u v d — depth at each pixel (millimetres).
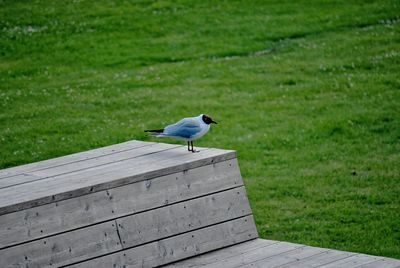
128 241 9227
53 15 34062
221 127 20516
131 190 9344
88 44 30359
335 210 14617
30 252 8516
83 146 19359
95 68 27609
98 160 10500
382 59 25516
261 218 14461
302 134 19578
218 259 9633
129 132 20250
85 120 21516
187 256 9703
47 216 8680
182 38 30609
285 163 17703
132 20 33000
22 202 8508
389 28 29438
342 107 21438
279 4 34406
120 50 29531
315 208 14828
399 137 18812
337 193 15570
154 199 9516
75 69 27578
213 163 10133
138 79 25625
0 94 24672
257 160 17984
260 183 16438
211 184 10070
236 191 10312
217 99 23047
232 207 10234
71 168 10141
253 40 29828
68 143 19609
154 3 35312
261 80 24719
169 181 9680
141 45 30000
